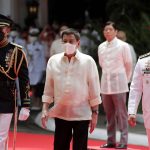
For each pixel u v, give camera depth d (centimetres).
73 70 1119
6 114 1077
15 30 2456
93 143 1708
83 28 3022
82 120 1124
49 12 4244
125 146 1550
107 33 1530
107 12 3058
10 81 1081
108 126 1558
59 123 1140
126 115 1544
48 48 2586
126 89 1534
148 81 1102
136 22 2678
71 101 1119
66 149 1151
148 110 1105
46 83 1150
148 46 2516
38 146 1650
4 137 1080
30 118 2234
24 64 1090
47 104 1153
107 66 1537
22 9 3794
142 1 2980
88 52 2484
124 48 1525
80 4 4244
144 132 1892
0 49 1078
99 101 1133
